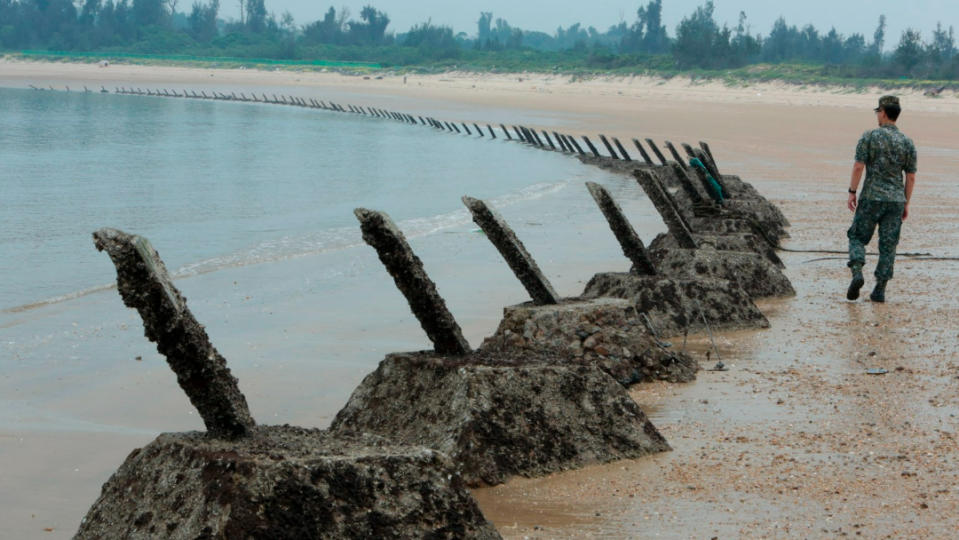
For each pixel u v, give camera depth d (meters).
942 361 26.34
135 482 13.33
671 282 29.77
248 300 37.69
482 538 13.45
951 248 47.91
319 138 159.12
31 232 62.22
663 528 15.45
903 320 31.58
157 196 82.56
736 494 16.89
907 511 16.12
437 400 17.86
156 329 13.21
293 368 27.50
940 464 18.41
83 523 13.58
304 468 12.58
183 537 12.26
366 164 113.56
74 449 21.36
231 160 118.88
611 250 49.09
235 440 13.45
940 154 115.81
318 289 40.03
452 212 69.62
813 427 20.72
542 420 18.00
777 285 35.22
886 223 34.12
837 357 26.89
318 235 58.91
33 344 31.17
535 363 18.58
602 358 23.58
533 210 67.88
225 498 12.23
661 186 35.22
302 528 12.31
